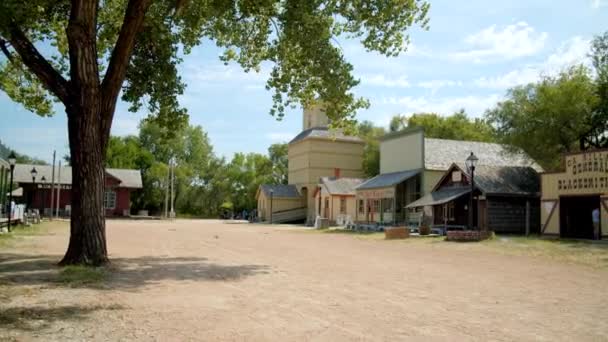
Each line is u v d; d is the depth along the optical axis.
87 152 12.69
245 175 82.38
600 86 30.98
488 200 29.98
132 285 10.17
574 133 32.25
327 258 16.81
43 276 10.83
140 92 15.66
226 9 15.45
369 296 9.53
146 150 80.44
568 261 16.55
